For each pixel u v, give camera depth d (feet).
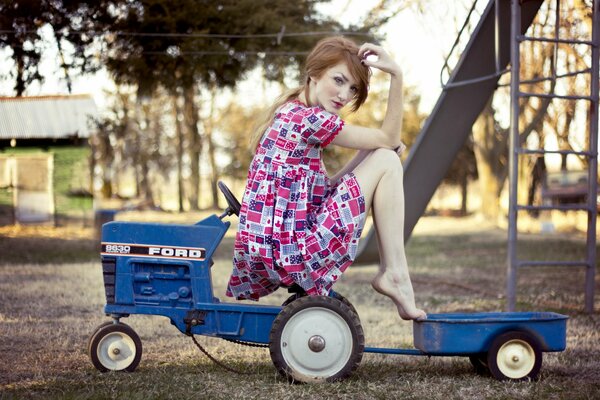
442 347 9.95
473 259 34.99
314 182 10.08
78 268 26.37
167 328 14.29
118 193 143.74
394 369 10.93
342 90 10.09
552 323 10.12
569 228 66.44
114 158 129.49
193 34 28.89
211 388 9.34
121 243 10.21
